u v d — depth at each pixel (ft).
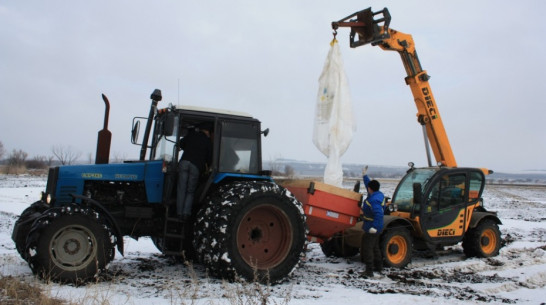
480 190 29.35
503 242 32.76
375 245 23.57
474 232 28.40
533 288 21.07
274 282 20.22
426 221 26.58
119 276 20.26
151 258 25.25
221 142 21.49
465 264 26.03
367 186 23.35
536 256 29.12
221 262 19.24
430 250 28.63
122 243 19.36
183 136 21.52
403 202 27.99
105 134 22.02
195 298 15.92
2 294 15.49
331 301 17.01
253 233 20.89
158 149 22.40
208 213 19.90
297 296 17.81
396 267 25.05
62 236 18.15
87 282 18.31
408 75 30.58
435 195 27.14
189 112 21.18
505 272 24.09
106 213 19.69
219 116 21.61
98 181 20.72
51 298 14.80
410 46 29.99
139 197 21.22
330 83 24.95
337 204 24.06
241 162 21.97
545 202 86.69
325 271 23.89
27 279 18.45
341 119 24.39
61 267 17.85
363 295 18.21
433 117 30.37
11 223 37.27
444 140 30.42
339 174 24.27
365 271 22.75
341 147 24.34
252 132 22.39
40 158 204.95
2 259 23.02
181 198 20.34
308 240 24.68
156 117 23.56
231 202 19.56
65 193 20.20
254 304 15.06
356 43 29.12
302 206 22.85
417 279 22.27
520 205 77.20
